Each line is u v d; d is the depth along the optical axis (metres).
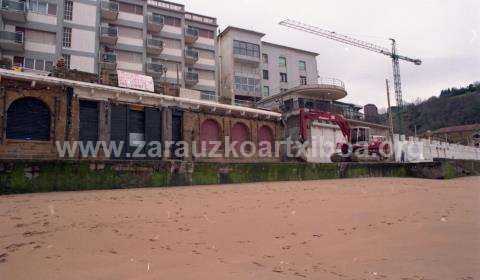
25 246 6.27
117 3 42.78
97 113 24.27
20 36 35.38
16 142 20.72
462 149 58.59
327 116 36.47
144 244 6.47
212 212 10.20
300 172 25.77
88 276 4.69
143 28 44.78
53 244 6.41
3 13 35.19
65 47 38.44
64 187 15.92
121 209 10.56
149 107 26.83
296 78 59.91
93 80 25.16
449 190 17.34
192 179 20.25
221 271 4.92
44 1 37.59
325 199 13.40
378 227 7.87
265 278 4.60
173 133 28.22
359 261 5.31
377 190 17.31
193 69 50.31
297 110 35.97
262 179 23.59
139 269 5.00
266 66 57.44
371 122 48.78
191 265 5.21
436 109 104.69
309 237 7.01
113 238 6.91
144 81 27.48
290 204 11.94
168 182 19.30
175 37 48.12
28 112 21.56
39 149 21.38
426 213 9.82
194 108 29.38
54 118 22.12
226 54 55.00
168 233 7.40
